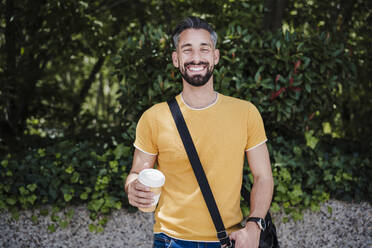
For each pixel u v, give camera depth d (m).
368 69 4.10
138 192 1.42
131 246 3.12
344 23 4.37
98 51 4.10
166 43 3.13
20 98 4.16
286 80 3.14
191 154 1.49
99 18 4.09
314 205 3.17
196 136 1.52
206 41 1.54
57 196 3.00
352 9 4.35
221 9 4.00
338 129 4.66
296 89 3.12
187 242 1.48
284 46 3.17
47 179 2.99
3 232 3.00
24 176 3.01
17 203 3.02
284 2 4.25
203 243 1.47
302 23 4.53
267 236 1.64
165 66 3.15
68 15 3.61
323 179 3.17
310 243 3.23
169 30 3.98
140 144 1.61
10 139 3.96
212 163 1.50
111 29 4.28
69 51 4.42
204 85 1.55
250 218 1.50
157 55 3.10
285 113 3.17
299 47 3.15
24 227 3.02
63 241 3.06
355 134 4.55
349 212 3.29
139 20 4.70
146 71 3.22
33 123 4.70
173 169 1.53
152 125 1.57
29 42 3.90
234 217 1.51
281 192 3.09
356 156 3.51
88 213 3.08
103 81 7.88
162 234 1.53
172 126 1.54
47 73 4.73
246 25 4.03
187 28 1.56
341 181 3.24
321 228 3.25
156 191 1.42
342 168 3.29
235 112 1.55
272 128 3.57
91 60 6.50
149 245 3.13
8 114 4.16
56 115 4.59
